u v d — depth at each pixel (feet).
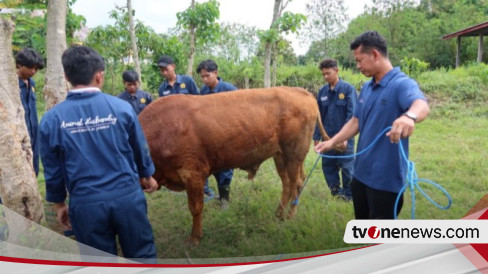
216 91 14.71
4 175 8.46
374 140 7.51
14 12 17.65
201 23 26.11
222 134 10.93
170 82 15.39
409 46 77.51
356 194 8.41
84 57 6.39
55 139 6.23
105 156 6.40
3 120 8.36
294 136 12.45
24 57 11.54
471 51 72.54
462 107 34.68
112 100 6.66
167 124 10.39
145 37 31.09
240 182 16.35
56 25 12.39
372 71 7.57
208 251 10.16
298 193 12.64
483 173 16.15
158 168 10.62
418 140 23.72
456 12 86.53
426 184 15.06
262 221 11.96
